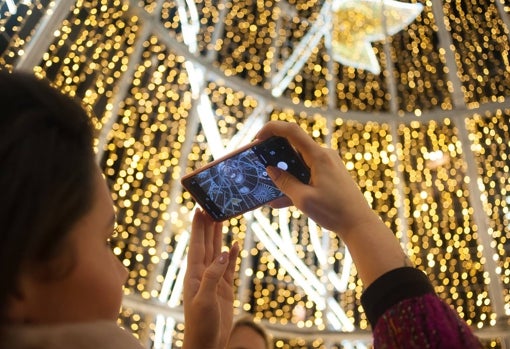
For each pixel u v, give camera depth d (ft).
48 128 1.58
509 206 21.90
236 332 8.54
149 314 19.51
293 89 21.86
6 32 16.76
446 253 21.94
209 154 20.86
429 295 2.06
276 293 21.59
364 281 2.29
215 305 3.01
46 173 1.52
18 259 1.48
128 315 19.42
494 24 22.15
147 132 19.95
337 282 21.31
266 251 21.68
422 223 22.11
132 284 19.89
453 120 22.08
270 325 21.08
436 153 22.35
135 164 19.71
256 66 21.61
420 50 22.31
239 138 21.02
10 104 1.57
